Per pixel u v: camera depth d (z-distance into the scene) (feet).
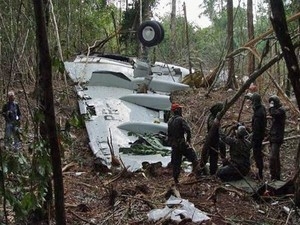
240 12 83.05
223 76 56.75
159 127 34.73
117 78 42.09
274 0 12.71
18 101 35.81
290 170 30.55
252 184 27.07
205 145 28.19
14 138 15.23
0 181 13.57
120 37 67.41
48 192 17.25
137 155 31.89
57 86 41.57
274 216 22.99
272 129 27.71
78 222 21.33
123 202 23.91
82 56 47.96
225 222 21.76
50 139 12.91
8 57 41.06
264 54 26.94
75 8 62.90
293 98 48.14
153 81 44.19
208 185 26.84
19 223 18.95
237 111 44.57
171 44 77.05
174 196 24.34
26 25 41.16
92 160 30.99
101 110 36.37
